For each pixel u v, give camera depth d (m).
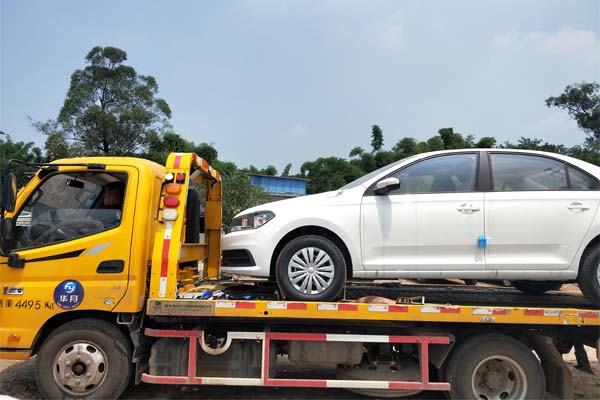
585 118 29.80
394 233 4.54
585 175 4.68
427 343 4.32
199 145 30.69
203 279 5.76
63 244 4.28
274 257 4.68
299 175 50.94
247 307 4.22
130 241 4.27
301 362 4.49
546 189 4.64
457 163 4.78
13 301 4.23
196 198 5.45
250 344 4.45
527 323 4.29
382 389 4.62
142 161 4.53
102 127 28.45
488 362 4.39
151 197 4.49
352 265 4.55
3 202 3.94
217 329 4.53
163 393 4.93
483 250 4.50
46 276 4.25
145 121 29.58
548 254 4.48
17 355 4.18
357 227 4.57
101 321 4.31
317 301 4.38
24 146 31.73
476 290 5.76
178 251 4.30
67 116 29.36
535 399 4.24
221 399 4.78
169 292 4.26
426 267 4.50
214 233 5.90
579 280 4.50
